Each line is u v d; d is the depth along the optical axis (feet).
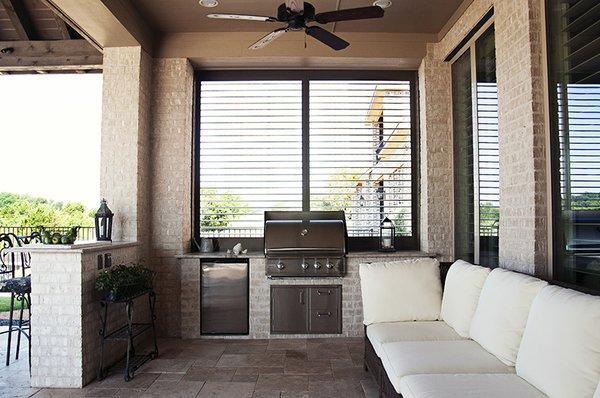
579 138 8.03
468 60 13.60
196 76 16.11
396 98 16.24
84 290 10.26
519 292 7.14
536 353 5.96
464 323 8.80
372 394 9.50
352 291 14.14
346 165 16.11
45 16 15.21
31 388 9.96
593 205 7.63
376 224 16.01
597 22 7.56
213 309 14.23
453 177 14.79
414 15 13.71
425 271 10.58
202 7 13.04
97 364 10.75
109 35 12.86
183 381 10.36
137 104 13.58
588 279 7.77
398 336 8.91
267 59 15.07
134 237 13.42
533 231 8.87
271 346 13.21
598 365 4.97
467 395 5.71
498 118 10.49
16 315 16.28
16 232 18.71
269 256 13.82
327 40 10.93
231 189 16.06
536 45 9.00
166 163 14.69
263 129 16.15
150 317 14.30
